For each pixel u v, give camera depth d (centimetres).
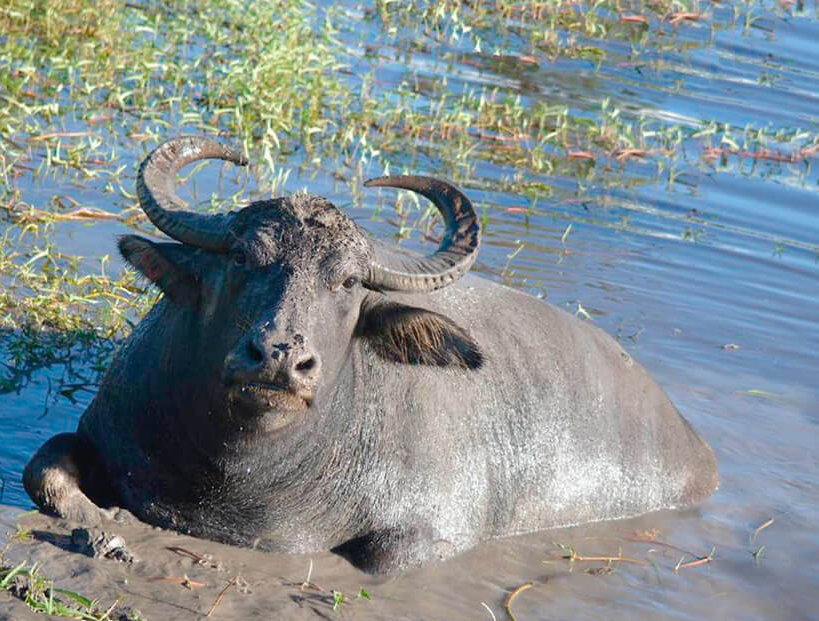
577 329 3359
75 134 4588
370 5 7219
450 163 5203
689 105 6519
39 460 2588
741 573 2959
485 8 7481
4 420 2933
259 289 2364
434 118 5566
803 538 3161
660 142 5934
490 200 4978
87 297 3541
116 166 4469
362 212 4544
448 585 2689
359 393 2755
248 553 2655
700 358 4088
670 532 3161
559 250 4656
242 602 2389
